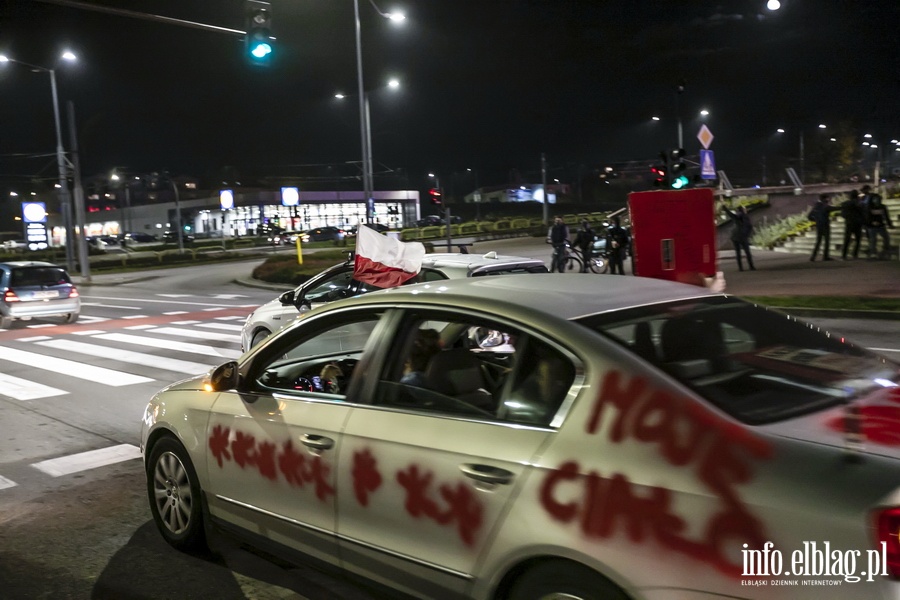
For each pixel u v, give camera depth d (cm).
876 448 232
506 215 9194
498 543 277
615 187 11019
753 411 258
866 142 7575
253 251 5784
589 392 274
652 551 238
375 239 819
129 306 2420
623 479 249
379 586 333
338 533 346
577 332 291
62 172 3803
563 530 258
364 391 351
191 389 457
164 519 476
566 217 6550
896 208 2556
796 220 2989
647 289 356
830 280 1797
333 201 8875
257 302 2394
